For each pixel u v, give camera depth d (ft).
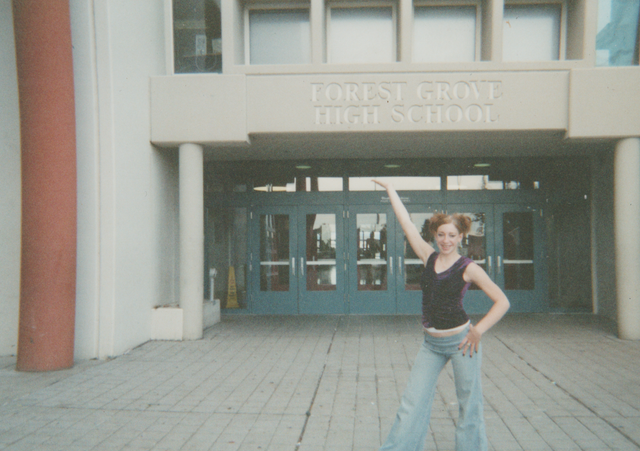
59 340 18.53
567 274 31.22
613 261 28.63
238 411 14.08
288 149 28.25
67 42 18.51
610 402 14.78
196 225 24.26
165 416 13.66
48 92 17.97
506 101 23.18
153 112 23.98
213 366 19.21
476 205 31.53
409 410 9.47
